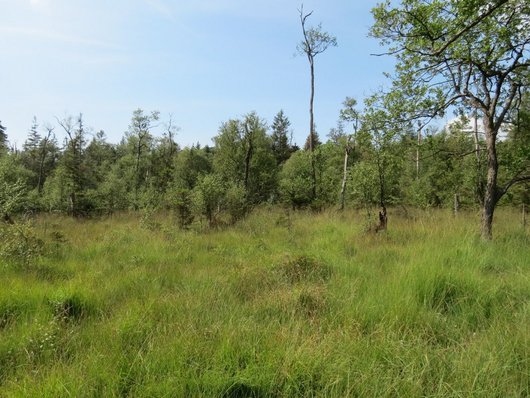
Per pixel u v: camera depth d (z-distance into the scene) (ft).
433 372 9.83
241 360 10.37
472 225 30.14
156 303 14.90
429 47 25.53
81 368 9.93
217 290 16.87
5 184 34.91
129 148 115.44
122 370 9.91
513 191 44.65
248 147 88.07
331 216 49.01
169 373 9.39
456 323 12.98
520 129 30.17
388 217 46.16
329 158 91.66
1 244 23.76
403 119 29.63
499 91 27.37
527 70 27.12
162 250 28.22
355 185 40.47
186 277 19.93
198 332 11.85
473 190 44.62
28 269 21.01
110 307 15.49
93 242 32.22
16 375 10.11
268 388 9.10
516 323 11.84
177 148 122.83
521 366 9.70
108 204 70.33
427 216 42.34
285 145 152.46
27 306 14.75
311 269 19.85
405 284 15.71
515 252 22.36
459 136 33.09
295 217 50.90
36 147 133.90
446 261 19.63
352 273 19.47
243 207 51.60
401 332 12.26
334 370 9.50
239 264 22.11
